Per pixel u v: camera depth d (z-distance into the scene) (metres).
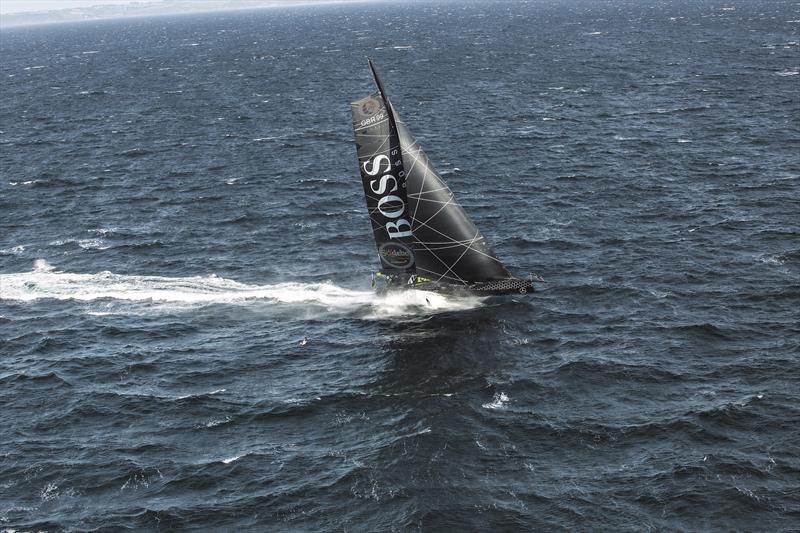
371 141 48.69
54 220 76.88
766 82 135.25
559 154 93.50
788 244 60.44
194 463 37.34
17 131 131.25
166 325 51.75
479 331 48.56
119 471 36.91
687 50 196.25
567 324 49.41
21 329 52.00
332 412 41.00
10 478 36.62
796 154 86.62
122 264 63.59
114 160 103.56
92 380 45.31
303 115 133.38
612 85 144.50
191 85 190.62
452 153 97.44
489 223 69.81
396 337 48.34
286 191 83.50
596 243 63.28
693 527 31.95
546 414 39.81
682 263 58.06
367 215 73.44
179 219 75.31
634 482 34.62
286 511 34.00
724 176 79.69
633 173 83.00
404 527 32.69
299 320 51.53
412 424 39.47
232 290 57.03
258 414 41.09
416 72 187.00
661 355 45.09
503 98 138.12
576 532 32.03
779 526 31.70
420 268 51.78
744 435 37.31
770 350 44.94
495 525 32.59
